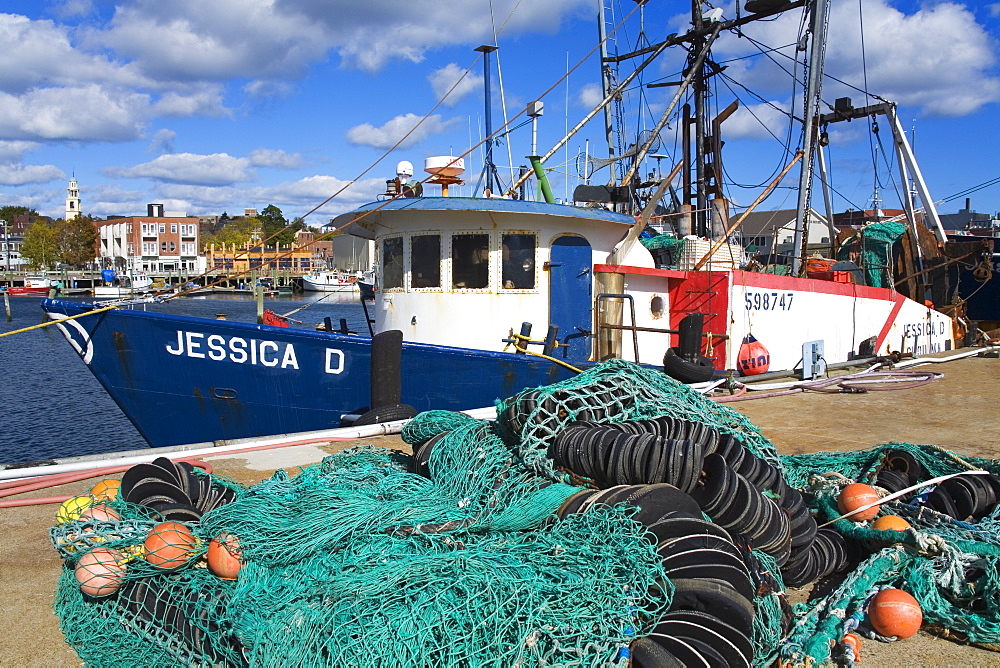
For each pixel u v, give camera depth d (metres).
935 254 15.40
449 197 8.00
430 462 4.13
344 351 7.41
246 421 7.76
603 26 15.34
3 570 3.76
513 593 2.51
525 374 7.85
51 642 3.09
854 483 4.07
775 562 3.19
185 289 8.62
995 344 15.09
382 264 8.99
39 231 86.19
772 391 9.23
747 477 3.43
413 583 2.61
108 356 7.86
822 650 2.80
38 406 17.48
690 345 8.74
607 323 8.72
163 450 6.02
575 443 3.50
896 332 13.43
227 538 3.04
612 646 2.47
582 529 2.89
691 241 11.00
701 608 2.54
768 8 12.27
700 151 12.99
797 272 12.73
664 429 3.65
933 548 3.30
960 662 2.90
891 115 13.68
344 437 6.51
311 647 2.48
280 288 60.53
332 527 3.09
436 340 8.40
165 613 2.90
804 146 12.47
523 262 8.34
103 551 2.96
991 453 6.05
